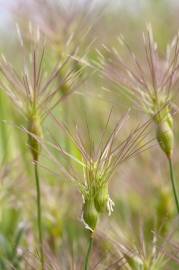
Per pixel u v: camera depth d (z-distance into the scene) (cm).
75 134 33
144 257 34
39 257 36
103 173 31
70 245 42
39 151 34
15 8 41
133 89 35
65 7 40
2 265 41
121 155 31
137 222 43
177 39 34
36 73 34
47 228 42
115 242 36
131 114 41
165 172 45
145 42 35
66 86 35
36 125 34
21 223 43
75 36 39
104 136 32
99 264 35
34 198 43
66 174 31
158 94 34
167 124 34
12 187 44
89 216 31
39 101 34
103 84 40
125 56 40
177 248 35
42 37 39
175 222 36
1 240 42
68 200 43
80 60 35
